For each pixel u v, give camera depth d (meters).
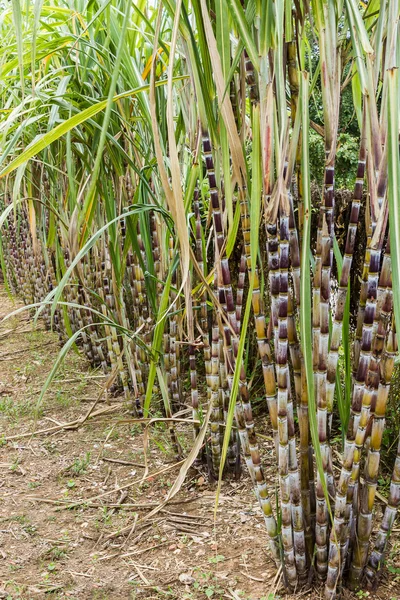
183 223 1.00
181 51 1.71
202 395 2.77
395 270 0.88
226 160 1.24
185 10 1.20
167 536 1.77
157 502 1.96
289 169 1.19
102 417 2.68
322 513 1.36
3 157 1.52
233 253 2.72
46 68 2.32
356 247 2.35
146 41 2.18
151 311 2.45
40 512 1.95
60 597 1.52
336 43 1.14
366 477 1.33
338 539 1.33
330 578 1.36
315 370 1.31
